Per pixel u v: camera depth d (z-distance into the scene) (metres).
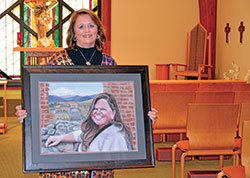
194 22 10.98
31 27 11.37
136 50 10.84
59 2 11.36
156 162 4.60
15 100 8.15
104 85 2.14
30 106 2.04
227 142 3.19
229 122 3.15
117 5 10.69
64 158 2.03
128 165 2.07
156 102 3.87
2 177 3.94
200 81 5.09
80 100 2.10
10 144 5.44
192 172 3.74
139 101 2.15
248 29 8.13
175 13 10.91
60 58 2.33
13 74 11.44
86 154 2.05
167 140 5.64
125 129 2.11
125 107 2.13
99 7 11.33
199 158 4.71
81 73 2.12
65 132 2.06
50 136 2.04
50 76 2.09
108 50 10.66
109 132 2.09
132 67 2.17
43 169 2.00
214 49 10.20
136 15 10.78
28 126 2.02
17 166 4.35
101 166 2.04
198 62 9.18
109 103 2.12
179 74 9.25
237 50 8.76
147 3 10.81
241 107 3.42
